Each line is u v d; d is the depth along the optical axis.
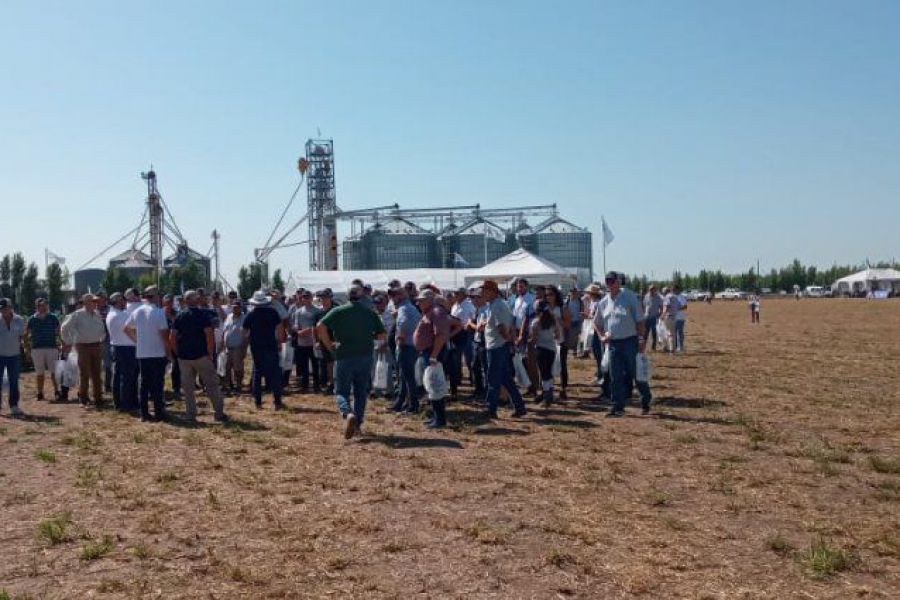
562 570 5.75
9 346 14.41
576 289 16.98
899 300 103.12
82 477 8.88
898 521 6.80
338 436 11.30
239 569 5.82
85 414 14.47
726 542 6.32
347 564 5.95
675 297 25.61
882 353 24.95
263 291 14.76
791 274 187.00
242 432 11.84
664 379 17.80
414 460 9.45
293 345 17.47
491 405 12.62
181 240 90.56
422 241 67.69
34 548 6.47
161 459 9.91
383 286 32.53
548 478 8.48
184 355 13.04
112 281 75.75
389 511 7.30
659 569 5.74
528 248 68.44
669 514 7.10
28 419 13.88
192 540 6.57
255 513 7.33
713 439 10.57
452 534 6.61
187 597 5.37
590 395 15.35
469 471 8.84
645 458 9.41
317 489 8.17
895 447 9.91
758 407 13.36
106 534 6.78
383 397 15.70
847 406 13.40
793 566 5.76
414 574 5.72
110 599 5.36
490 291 12.56
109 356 17.86
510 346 12.71
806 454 9.48
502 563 5.92
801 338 33.00
